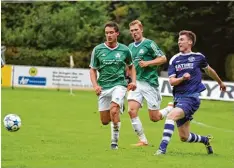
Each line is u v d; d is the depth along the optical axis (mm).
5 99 50562
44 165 17281
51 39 91000
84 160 18391
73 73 67938
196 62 19891
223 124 36031
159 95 24094
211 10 84125
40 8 92688
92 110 42594
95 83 21219
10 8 94562
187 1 84875
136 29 23656
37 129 29203
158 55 23406
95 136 26734
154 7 87188
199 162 18375
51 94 59250
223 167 17453
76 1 94688
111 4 96125
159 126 33188
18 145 22422
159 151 19750
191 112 19750
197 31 88000
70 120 34938
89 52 89812
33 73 69312
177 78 19625
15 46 91938
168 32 86938
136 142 24906
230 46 87500
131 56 21625
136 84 23562
